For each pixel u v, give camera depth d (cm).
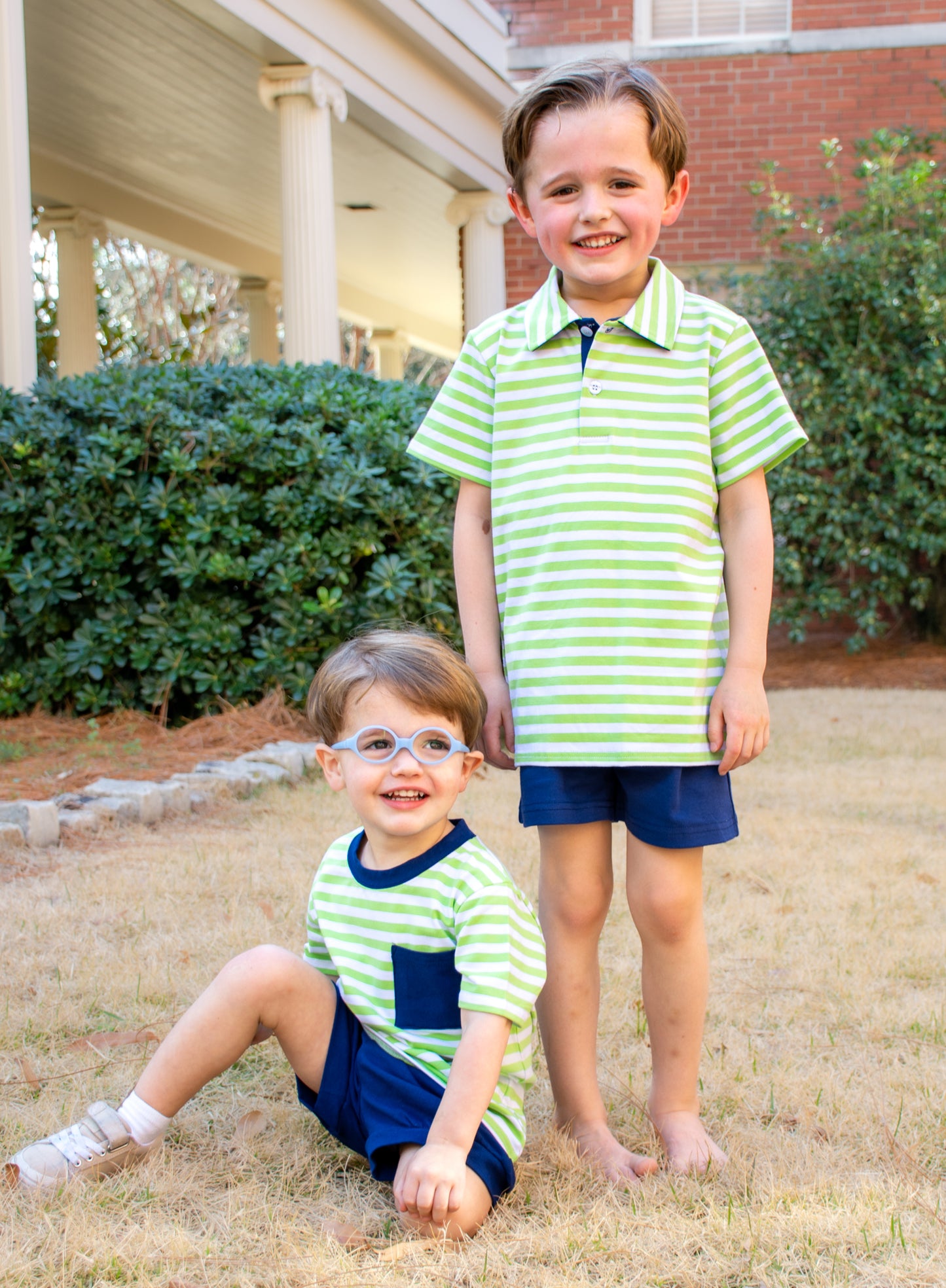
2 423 535
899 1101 214
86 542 552
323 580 571
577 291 200
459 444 211
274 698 562
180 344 1573
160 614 558
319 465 557
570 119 188
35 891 327
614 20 982
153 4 721
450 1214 163
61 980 260
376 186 1138
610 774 199
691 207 991
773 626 1018
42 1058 224
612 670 192
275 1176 187
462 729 191
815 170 977
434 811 184
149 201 1160
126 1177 181
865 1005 258
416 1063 180
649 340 196
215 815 428
